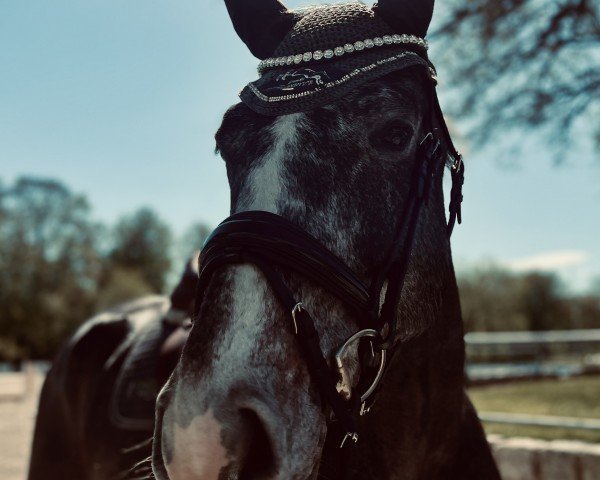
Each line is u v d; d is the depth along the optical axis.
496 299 34.16
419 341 1.71
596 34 8.17
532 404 6.12
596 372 9.02
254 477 1.15
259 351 1.19
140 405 2.53
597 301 35.62
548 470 3.89
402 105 1.50
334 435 1.66
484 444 2.05
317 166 1.36
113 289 43.16
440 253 1.62
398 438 1.76
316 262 1.27
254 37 1.77
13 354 38.53
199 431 1.13
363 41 1.53
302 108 1.41
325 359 1.25
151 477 1.89
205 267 1.32
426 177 1.55
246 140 1.44
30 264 41.34
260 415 1.13
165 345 2.55
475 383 8.28
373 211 1.40
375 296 1.36
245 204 1.35
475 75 8.60
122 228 54.91
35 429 3.14
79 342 3.03
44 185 43.09
